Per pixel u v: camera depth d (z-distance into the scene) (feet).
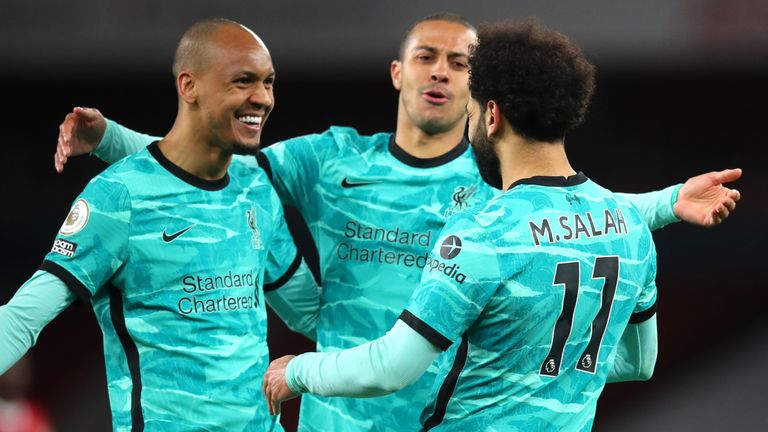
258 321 37.55
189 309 35.68
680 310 121.70
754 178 122.52
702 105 122.52
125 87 120.88
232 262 36.70
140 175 35.73
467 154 42.78
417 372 28.86
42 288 33.78
